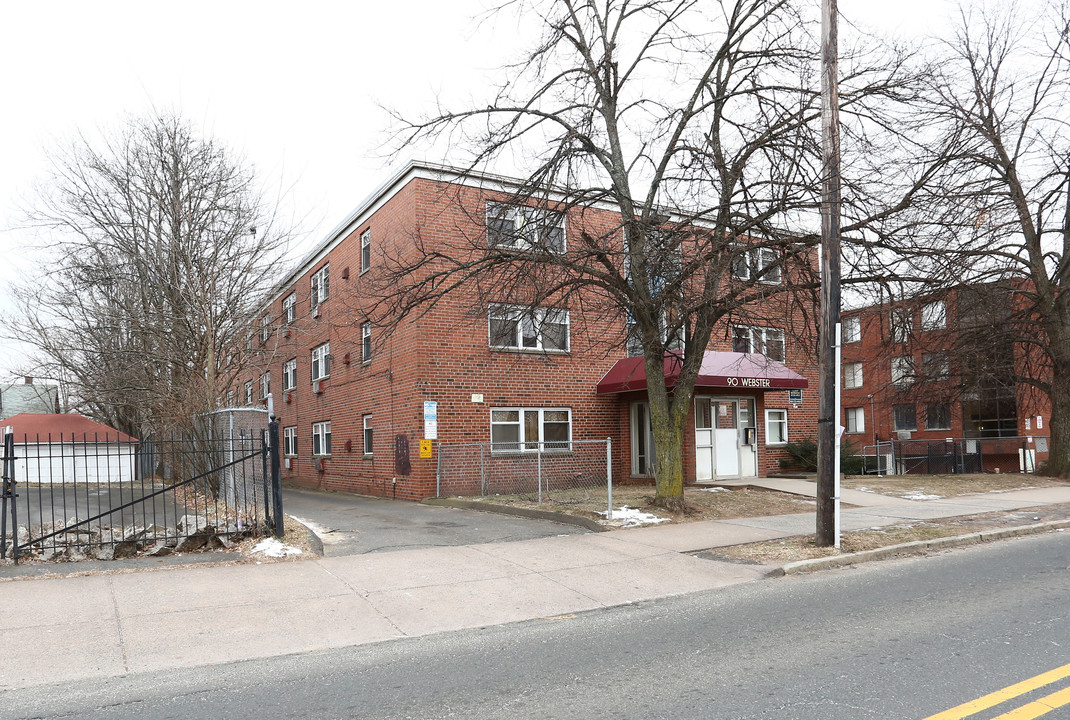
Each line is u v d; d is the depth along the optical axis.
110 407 27.41
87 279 22.11
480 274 13.92
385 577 8.56
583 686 5.04
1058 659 5.27
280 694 5.06
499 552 10.03
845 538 10.81
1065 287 20.14
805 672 5.15
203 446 15.32
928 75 12.10
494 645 6.21
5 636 6.32
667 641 6.13
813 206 10.46
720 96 12.49
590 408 19.66
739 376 18.38
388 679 5.35
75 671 5.58
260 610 7.19
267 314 21.88
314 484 25.23
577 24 13.13
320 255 25.11
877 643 5.82
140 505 14.59
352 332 22.06
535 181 12.59
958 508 14.45
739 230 11.34
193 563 9.06
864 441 38.06
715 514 13.29
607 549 10.24
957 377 22.56
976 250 17.55
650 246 12.33
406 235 18.11
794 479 19.56
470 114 12.64
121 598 7.48
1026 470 28.61
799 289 11.75
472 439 18.05
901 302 14.47
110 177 20.44
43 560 8.91
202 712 4.74
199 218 20.12
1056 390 21.12
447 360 17.92
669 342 13.22
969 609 6.87
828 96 10.27
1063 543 10.89
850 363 37.88
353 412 21.83
